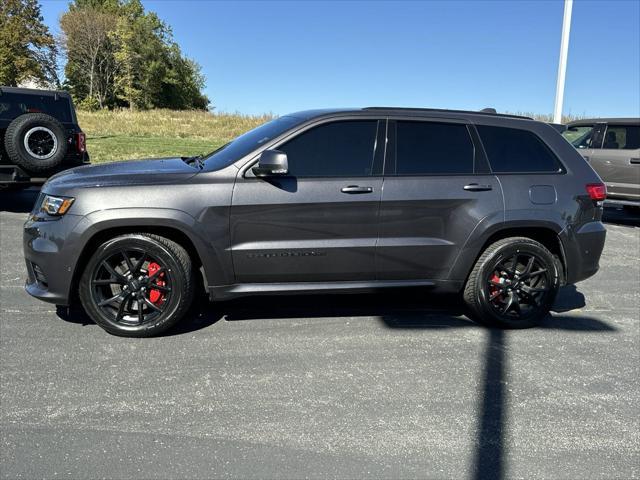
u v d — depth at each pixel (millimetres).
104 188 3689
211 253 3797
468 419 2916
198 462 2461
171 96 68250
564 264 4355
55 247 3666
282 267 3932
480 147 4219
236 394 3111
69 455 2486
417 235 4051
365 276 4086
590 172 4402
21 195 10648
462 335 4129
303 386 3230
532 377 3445
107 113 36656
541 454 2615
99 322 3828
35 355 3537
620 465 2549
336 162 3975
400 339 4004
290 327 4176
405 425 2834
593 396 3217
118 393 3080
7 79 45719
